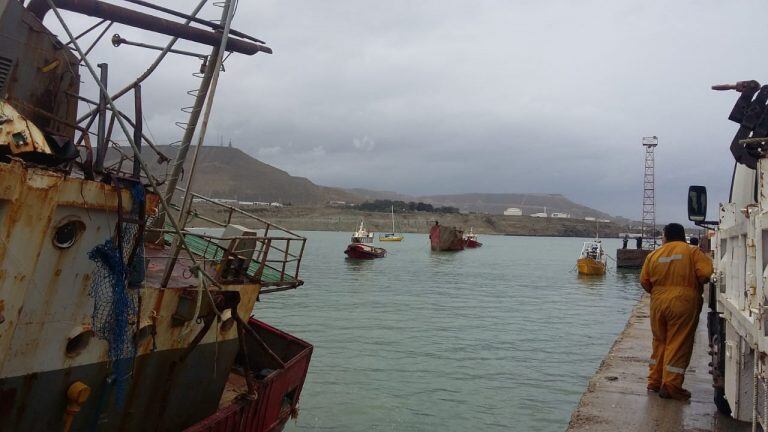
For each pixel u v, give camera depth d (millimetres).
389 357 18344
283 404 9445
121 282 5539
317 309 29125
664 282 7836
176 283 7059
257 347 10297
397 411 12930
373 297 35062
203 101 7316
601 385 8633
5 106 4867
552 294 40000
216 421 6359
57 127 6066
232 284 7473
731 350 6273
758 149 6270
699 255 7719
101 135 5391
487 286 44844
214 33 7195
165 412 6648
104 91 5102
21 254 4633
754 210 5066
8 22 5418
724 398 7254
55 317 5082
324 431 11641
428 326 24734
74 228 5031
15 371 4902
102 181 5355
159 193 5543
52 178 4684
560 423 12383
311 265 61125
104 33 6648
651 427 6836
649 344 11891
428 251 100312
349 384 15023
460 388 14859
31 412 5105
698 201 8938
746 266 5355
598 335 23312
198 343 6625
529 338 22359
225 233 8398
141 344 6113
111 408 5863
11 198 4430
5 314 4645
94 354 5520
